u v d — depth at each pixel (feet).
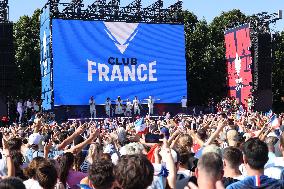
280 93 248.32
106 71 161.99
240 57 180.65
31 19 228.02
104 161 21.61
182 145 31.04
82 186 24.17
